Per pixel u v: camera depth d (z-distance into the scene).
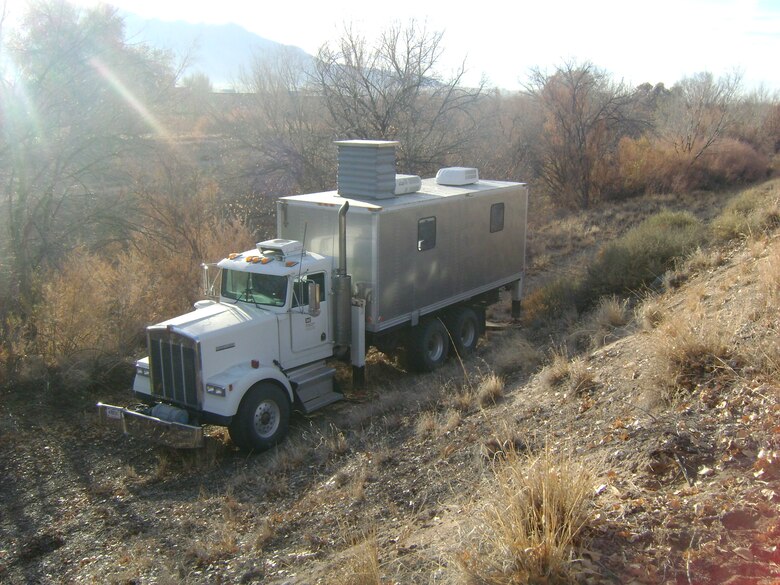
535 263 20.72
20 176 13.62
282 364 9.68
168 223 15.71
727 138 35.19
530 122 33.03
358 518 6.04
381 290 10.85
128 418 8.74
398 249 11.06
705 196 30.14
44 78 14.09
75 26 14.52
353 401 10.67
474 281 13.27
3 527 7.04
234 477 7.94
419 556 4.70
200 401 8.65
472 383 9.63
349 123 23.02
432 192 12.54
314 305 9.72
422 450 7.34
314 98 23.88
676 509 4.33
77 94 14.51
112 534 6.74
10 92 13.66
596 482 4.96
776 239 11.33
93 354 11.12
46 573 6.15
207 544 6.17
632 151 32.31
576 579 3.76
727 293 9.09
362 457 7.57
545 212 29.06
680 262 12.79
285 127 24.00
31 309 11.80
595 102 32.84
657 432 5.48
